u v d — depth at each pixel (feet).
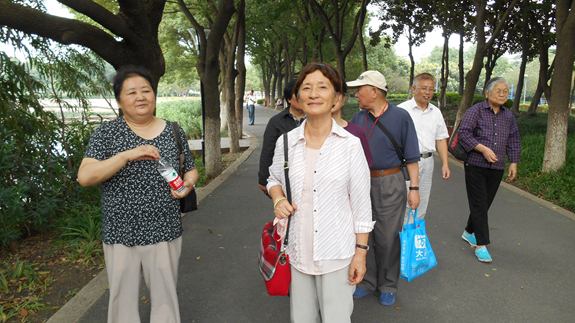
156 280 7.88
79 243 14.15
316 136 6.42
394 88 204.03
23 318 9.79
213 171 27.91
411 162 9.82
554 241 14.84
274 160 6.93
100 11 14.03
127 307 7.86
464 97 39.93
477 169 12.78
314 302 6.87
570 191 21.07
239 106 50.14
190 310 10.18
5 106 14.78
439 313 9.97
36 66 16.81
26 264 12.41
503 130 12.60
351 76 122.93
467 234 14.65
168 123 8.13
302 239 6.50
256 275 12.16
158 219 7.63
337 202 6.33
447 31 62.13
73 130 17.99
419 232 9.34
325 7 56.29
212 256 13.62
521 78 67.62
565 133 24.25
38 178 15.08
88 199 17.29
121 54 15.24
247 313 10.05
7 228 13.73
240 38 46.73
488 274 12.13
